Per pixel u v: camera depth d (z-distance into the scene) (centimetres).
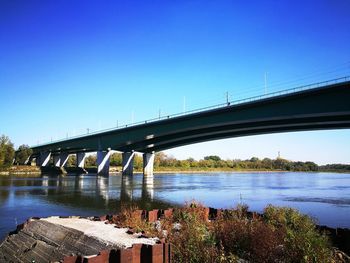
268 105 6712
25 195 5072
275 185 8912
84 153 16400
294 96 6047
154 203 4338
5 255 1744
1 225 2659
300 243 1322
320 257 1254
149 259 1247
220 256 1282
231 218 2044
